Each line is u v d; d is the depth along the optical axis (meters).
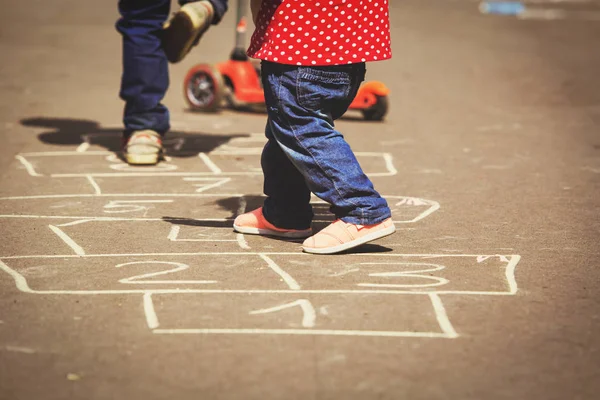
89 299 4.82
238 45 11.85
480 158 9.09
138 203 7.06
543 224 6.60
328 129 5.64
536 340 4.33
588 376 3.95
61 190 7.43
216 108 11.67
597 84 14.98
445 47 20.06
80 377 3.87
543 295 4.98
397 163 8.79
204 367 3.98
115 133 9.94
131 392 3.74
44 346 4.19
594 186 7.90
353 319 4.57
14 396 3.69
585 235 6.30
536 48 20.19
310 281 5.17
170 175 8.05
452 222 6.62
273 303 4.79
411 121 11.30
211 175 8.09
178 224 6.46
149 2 8.34
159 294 4.91
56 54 16.97
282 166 5.96
